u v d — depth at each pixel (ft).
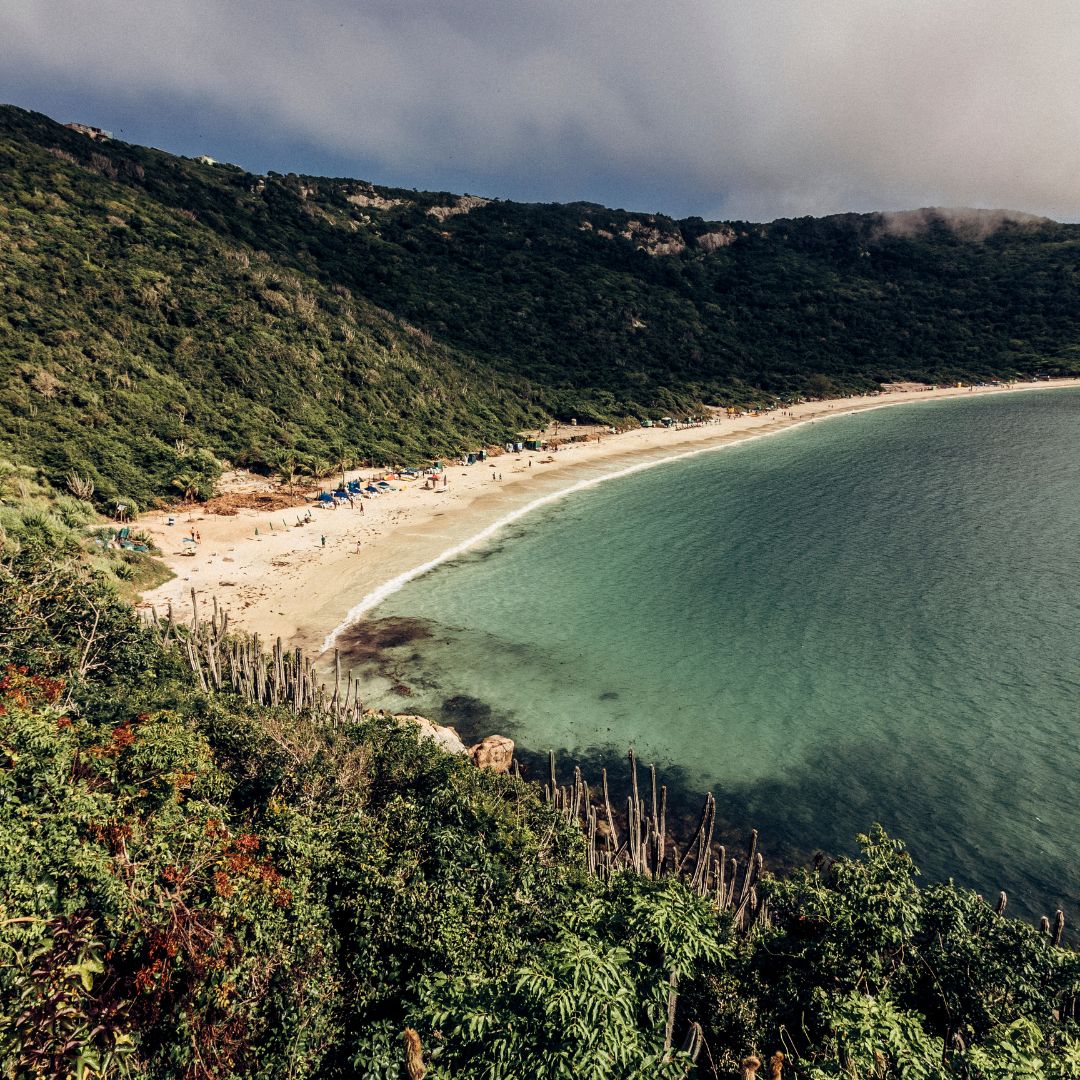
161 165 506.07
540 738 123.13
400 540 225.15
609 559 216.54
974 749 116.88
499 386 445.37
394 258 577.43
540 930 52.49
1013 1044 28.45
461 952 46.52
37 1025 29.43
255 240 468.75
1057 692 132.05
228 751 69.00
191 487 228.22
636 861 84.28
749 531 244.63
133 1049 32.14
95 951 35.96
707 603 181.98
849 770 113.39
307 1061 39.68
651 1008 30.76
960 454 353.51
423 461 319.27
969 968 35.17
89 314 279.49
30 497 177.27
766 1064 33.71
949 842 96.84
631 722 128.06
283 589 180.34
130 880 40.40
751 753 118.62
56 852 38.60
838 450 380.58
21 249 286.25
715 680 142.61
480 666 147.84
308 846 52.49
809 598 183.42
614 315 584.40
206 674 114.83
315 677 140.26
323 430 301.02
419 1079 30.50
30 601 91.35
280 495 249.96
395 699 134.00
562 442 395.34
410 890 50.42
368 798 68.54
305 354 338.13
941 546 220.23
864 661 148.56
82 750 52.01
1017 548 214.28
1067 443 362.94
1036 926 82.23
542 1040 27.89
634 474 338.13
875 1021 29.45
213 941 39.50
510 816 69.46
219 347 306.76
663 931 32.89
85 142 447.83
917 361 606.96
